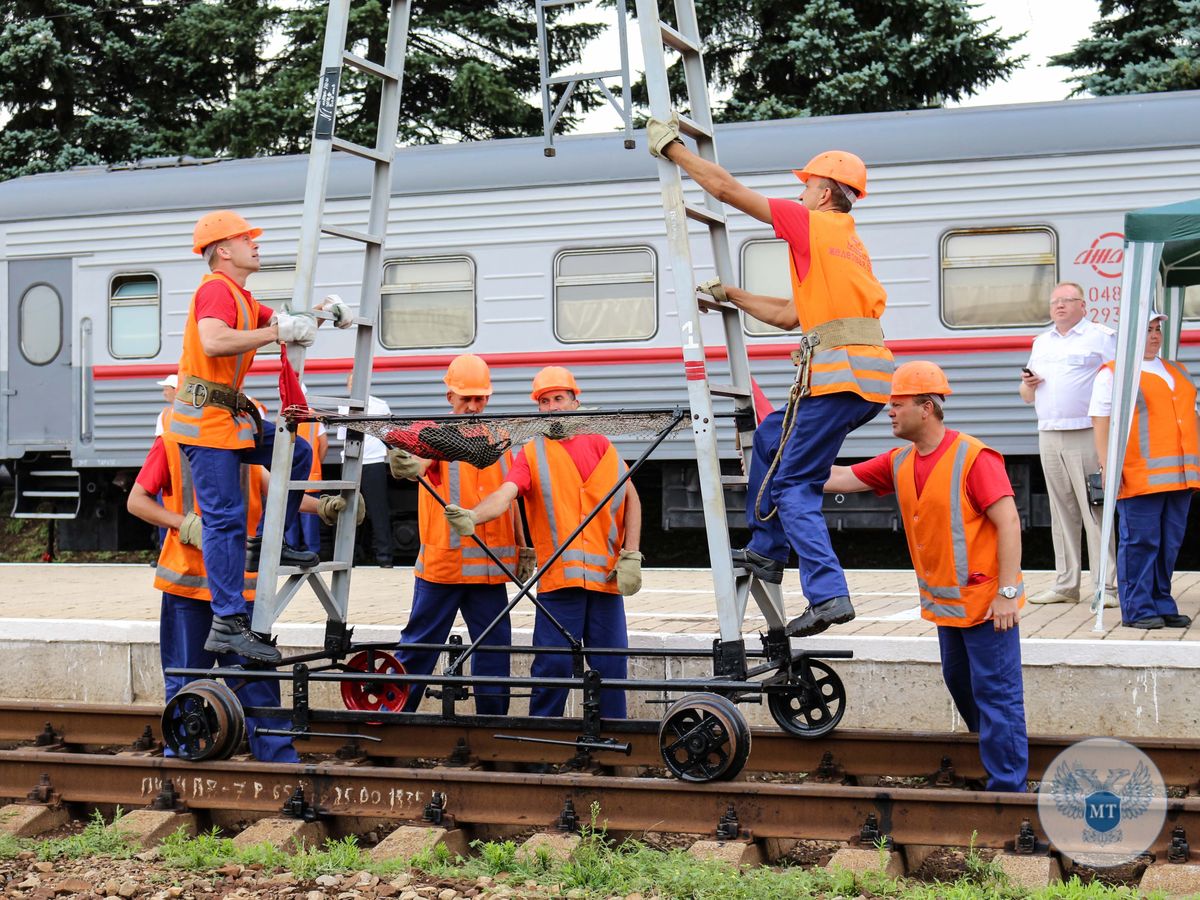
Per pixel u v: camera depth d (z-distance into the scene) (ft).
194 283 42.24
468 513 19.08
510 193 39.47
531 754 20.99
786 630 17.03
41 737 22.04
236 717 18.53
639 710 22.95
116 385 43.27
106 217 43.21
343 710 19.38
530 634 23.61
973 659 17.90
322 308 19.80
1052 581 30.73
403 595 31.58
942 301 36.99
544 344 39.27
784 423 17.29
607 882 15.71
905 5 60.95
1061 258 36.19
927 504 17.84
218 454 19.12
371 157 20.83
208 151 68.13
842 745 19.77
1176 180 35.47
